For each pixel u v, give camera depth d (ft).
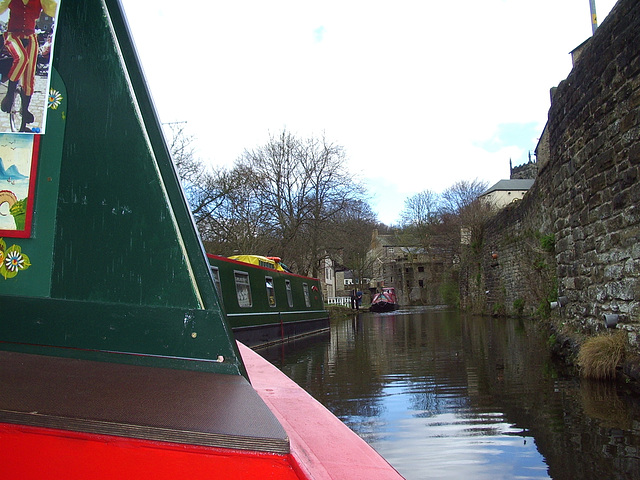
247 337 35.55
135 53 4.20
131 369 3.86
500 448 12.69
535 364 25.98
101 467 2.85
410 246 194.90
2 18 4.13
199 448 2.88
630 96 18.48
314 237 96.99
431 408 17.47
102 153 4.14
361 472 3.56
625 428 13.67
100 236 4.12
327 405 18.69
